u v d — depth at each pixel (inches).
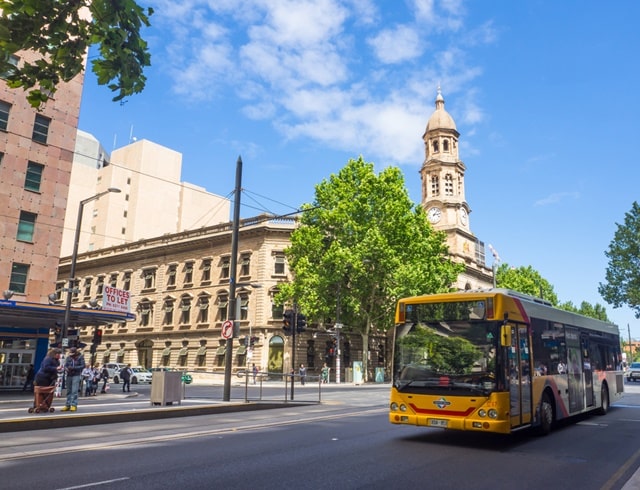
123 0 199.3
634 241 2071.9
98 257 2385.6
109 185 3459.6
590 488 277.9
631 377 1980.8
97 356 2266.2
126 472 292.4
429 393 418.0
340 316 1742.1
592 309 4424.2
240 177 840.3
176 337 2011.6
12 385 1135.0
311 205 1769.2
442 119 2842.0
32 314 996.6
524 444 428.8
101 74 211.5
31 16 193.5
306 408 738.8
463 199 2743.6
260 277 1828.2
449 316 431.8
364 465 322.3
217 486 262.1
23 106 1207.6
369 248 1596.9
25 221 1186.6
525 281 2940.5
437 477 294.5
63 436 435.5
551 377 504.4
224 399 753.6
